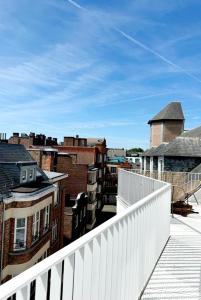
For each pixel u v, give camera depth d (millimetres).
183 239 8102
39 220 19484
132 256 4324
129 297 4211
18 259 16859
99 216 54562
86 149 51281
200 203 14430
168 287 5168
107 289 3297
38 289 2059
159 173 19297
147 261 5387
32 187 18766
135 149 139500
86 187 40156
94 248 2908
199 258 6641
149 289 5078
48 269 2121
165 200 7586
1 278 15695
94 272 2918
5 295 1694
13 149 22641
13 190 16969
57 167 39156
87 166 40000
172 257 6688
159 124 51125
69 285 2451
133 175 13102
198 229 9180
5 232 16234
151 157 34656
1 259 15641
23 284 1849
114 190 66125
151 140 53500
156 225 6297
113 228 3455
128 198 14023
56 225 26062
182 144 30641
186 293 4957
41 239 19609
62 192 27656
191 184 17109
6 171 18359
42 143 58438
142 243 4992
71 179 39781
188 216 11141
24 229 17219
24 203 17047
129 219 4172
